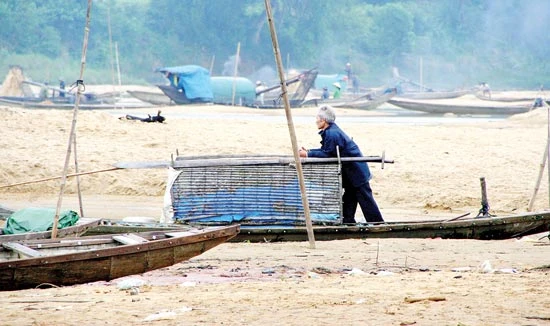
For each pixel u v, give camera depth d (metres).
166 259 35.59
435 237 48.06
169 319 26.03
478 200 68.31
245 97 190.88
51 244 36.22
